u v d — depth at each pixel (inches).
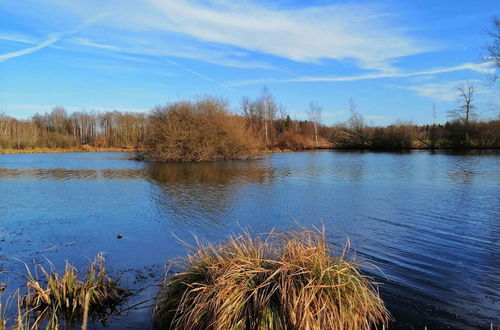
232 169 890.7
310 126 2439.7
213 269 169.8
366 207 425.7
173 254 272.4
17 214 411.2
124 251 281.0
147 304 191.8
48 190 582.2
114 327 170.1
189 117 1157.1
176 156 1134.4
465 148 1640.0
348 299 153.8
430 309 181.9
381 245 285.0
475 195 495.5
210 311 152.7
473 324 167.8
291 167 933.2
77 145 2481.5
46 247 293.4
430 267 238.4
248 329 149.1
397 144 1836.9
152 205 453.4
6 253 278.5
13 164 1114.7
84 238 316.8
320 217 379.6
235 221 368.2
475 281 215.9
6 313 181.6
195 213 406.3
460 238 301.9
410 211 402.6
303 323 144.3
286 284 154.2
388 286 208.5
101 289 195.3
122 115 2699.3
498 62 1085.8
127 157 1493.6
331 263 170.7
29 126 2437.3
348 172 801.6
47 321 175.3
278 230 331.9
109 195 530.0
